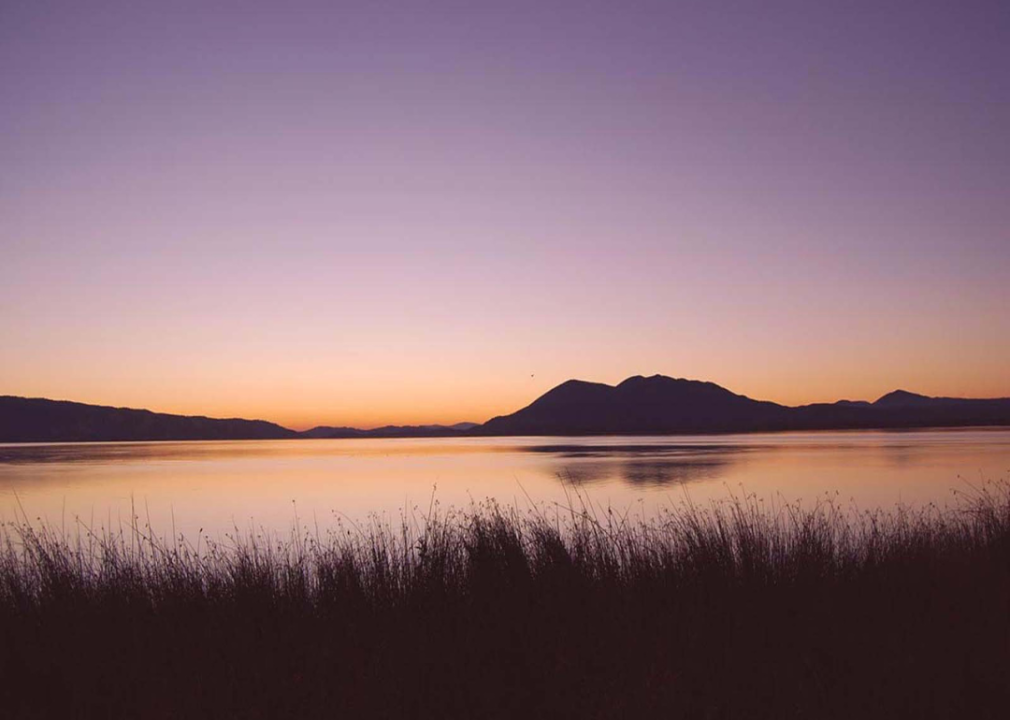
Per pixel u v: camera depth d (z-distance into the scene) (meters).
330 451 164.25
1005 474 48.66
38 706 7.05
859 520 17.03
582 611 8.25
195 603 8.77
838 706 6.66
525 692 6.94
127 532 26.00
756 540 10.98
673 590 9.15
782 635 7.99
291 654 7.51
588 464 80.00
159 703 6.82
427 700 6.92
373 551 9.98
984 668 7.23
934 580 9.89
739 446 131.62
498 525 10.34
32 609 8.55
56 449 185.62
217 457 123.88
